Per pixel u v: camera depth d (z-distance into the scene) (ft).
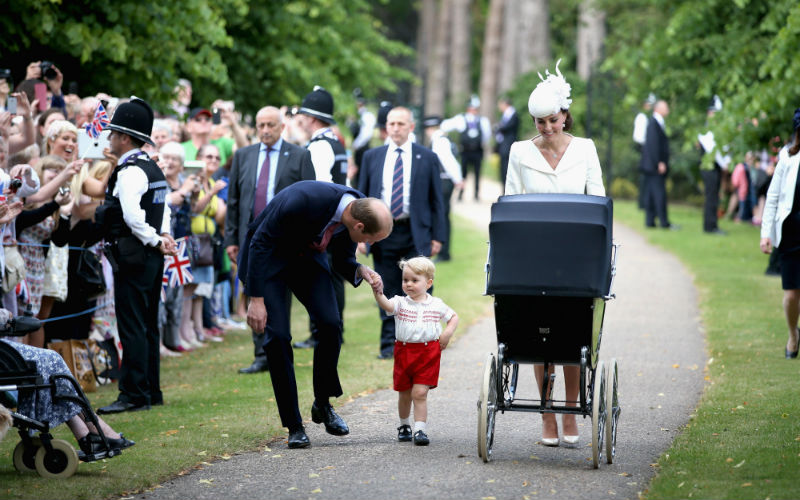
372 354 60.39
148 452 38.04
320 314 39.55
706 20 106.73
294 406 39.27
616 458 38.01
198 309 65.26
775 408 44.60
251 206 54.34
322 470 36.06
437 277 90.74
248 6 95.86
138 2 72.69
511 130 154.61
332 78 105.29
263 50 98.12
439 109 256.52
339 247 39.78
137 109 45.32
